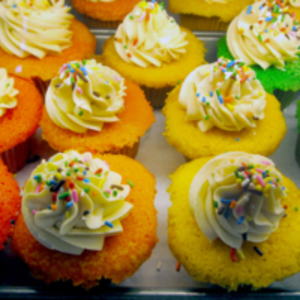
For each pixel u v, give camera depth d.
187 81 0.26
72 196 0.19
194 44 0.31
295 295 0.20
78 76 0.24
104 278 0.20
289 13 0.30
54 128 0.25
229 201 0.19
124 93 0.26
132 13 0.29
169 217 0.22
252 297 0.20
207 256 0.20
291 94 0.29
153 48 0.29
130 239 0.21
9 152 0.25
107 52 0.30
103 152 0.25
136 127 0.26
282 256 0.20
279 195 0.20
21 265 0.21
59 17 0.30
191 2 0.32
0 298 0.20
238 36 0.29
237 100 0.25
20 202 0.22
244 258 0.20
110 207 0.20
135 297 0.20
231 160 0.21
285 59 0.29
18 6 0.28
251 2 0.32
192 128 0.25
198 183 0.21
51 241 0.19
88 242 0.20
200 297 0.20
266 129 0.25
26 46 0.28
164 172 0.27
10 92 0.25
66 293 0.20
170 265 0.22
